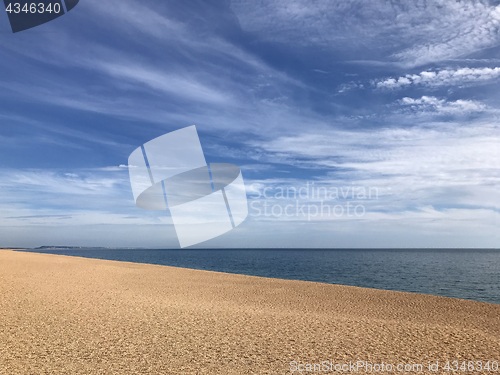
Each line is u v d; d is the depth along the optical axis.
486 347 5.71
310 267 39.66
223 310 8.38
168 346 5.48
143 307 8.52
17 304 8.55
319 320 7.52
